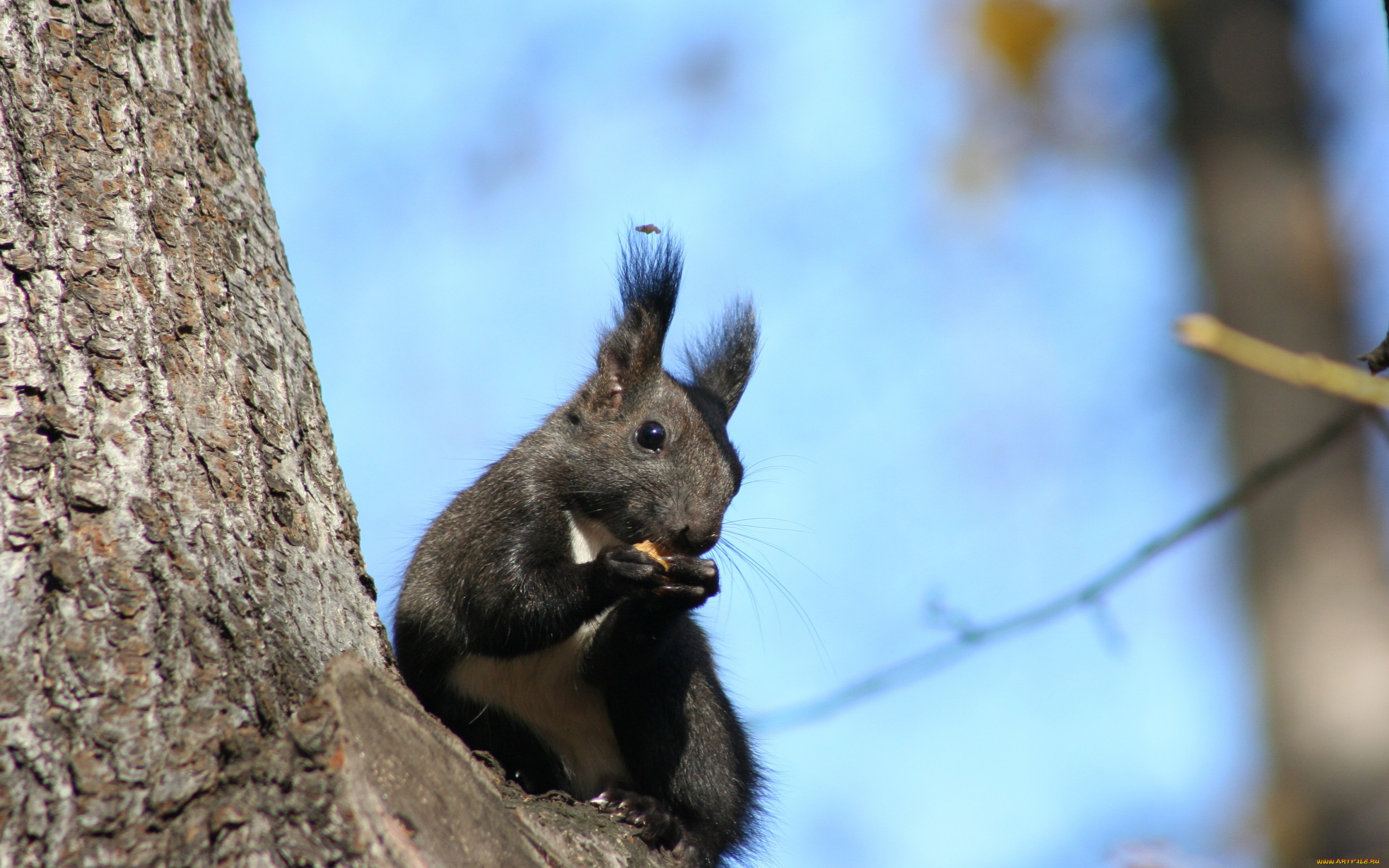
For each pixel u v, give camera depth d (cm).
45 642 541
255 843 493
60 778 506
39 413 607
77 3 740
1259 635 1050
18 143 677
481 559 988
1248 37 1221
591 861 663
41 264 649
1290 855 930
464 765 577
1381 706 970
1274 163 1181
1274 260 1148
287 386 718
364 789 517
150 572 578
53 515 579
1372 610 1009
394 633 1027
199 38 803
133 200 701
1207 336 503
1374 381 493
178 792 508
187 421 646
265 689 561
